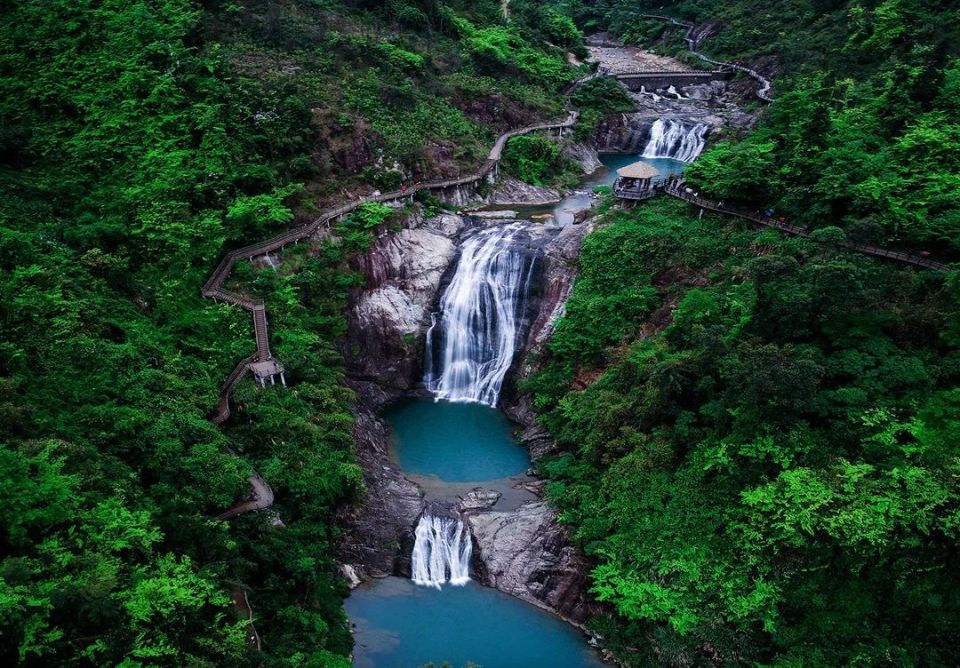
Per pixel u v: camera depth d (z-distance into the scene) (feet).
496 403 153.58
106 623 67.97
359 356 155.02
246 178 156.97
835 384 98.89
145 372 107.45
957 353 94.84
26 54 170.19
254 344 129.80
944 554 81.71
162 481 91.71
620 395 120.37
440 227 178.19
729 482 98.53
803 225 129.59
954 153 126.93
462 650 96.48
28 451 78.89
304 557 98.84
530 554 108.58
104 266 124.36
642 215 152.97
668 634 91.91
